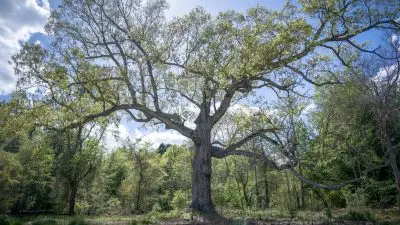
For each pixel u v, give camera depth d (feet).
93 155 116.88
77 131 114.01
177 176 178.19
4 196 109.70
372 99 71.20
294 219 66.69
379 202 91.81
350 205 81.25
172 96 83.97
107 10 82.12
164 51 77.66
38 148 116.47
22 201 129.18
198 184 82.33
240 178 143.13
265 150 111.75
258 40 67.62
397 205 89.97
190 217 70.08
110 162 164.14
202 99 87.71
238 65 69.97
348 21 75.87
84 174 117.80
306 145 90.53
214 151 85.61
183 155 171.12
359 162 89.86
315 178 96.73
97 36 82.69
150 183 145.79
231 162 150.61
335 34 78.69
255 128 93.25
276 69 74.02
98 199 139.33
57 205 123.54
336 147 92.32
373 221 60.54
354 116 86.63
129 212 129.08
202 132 84.99
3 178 104.32
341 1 74.18
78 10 80.28
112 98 82.23
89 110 82.58
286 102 85.81
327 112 93.86
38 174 124.88
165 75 81.05
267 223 61.26
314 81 79.41
